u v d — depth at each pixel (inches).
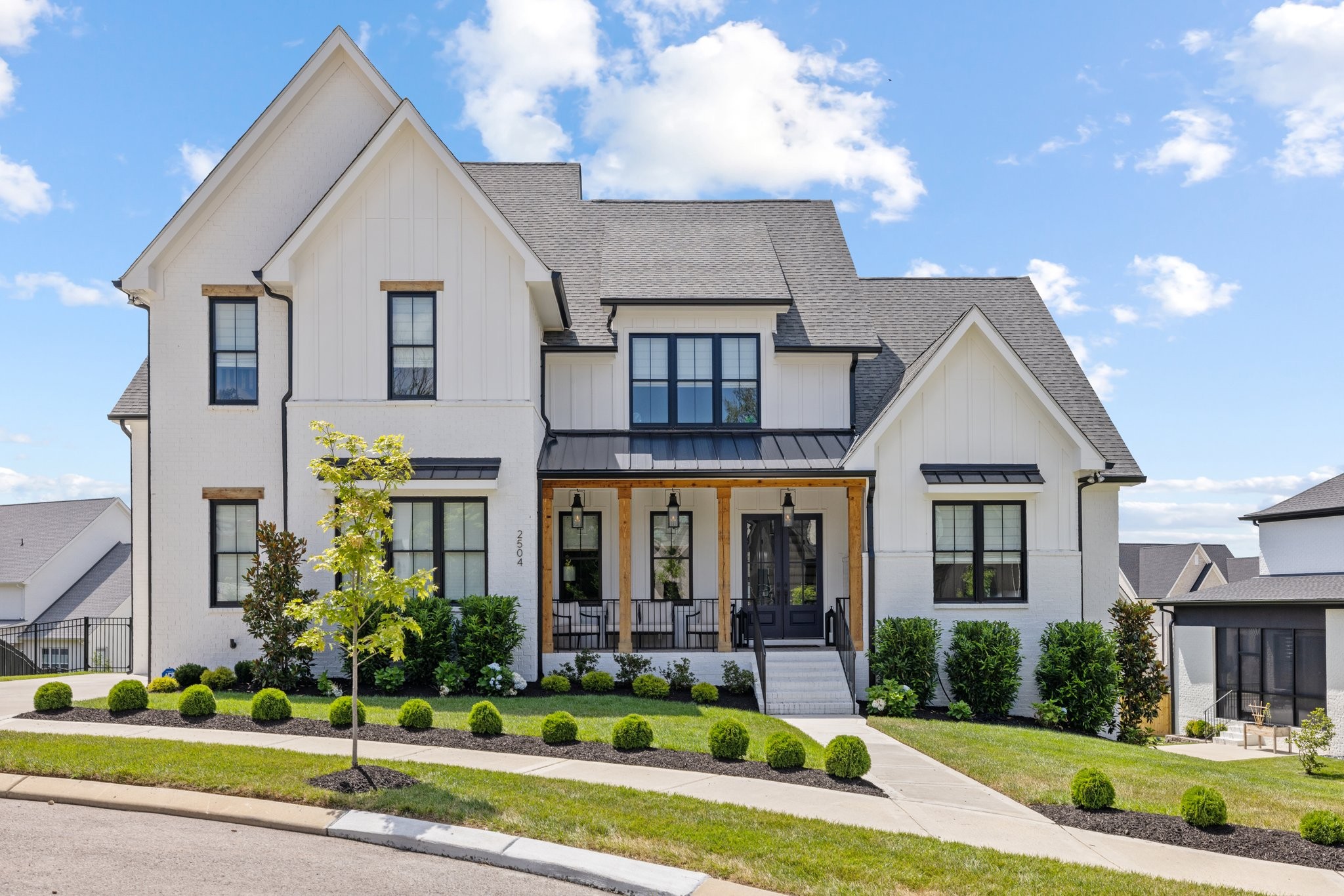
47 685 523.8
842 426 773.3
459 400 676.1
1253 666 919.7
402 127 678.5
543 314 729.6
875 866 301.7
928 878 292.7
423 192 680.4
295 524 667.4
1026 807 393.4
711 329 772.0
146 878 287.3
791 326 783.7
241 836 328.8
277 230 709.9
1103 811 384.5
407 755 437.7
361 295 677.3
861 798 393.7
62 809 354.3
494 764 426.0
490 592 669.3
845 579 774.5
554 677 652.1
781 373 773.9
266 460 690.2
